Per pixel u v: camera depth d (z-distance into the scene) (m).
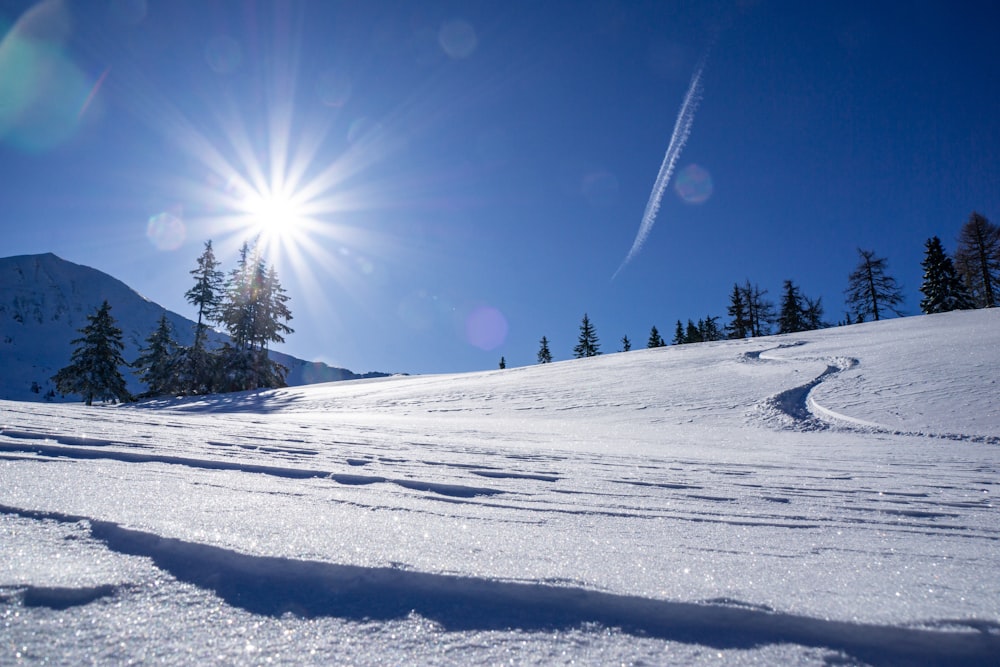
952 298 45.53
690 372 21.17
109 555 1.09
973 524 2.12
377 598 0.98
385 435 6.17
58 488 1.64
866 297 45.28
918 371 15.05
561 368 27.84
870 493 3.00
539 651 0.84
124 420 4.80
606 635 0.89
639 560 1.29
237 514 1.47
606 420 13.77
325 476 2.52
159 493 1.69
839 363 18.25
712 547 1.50
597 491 2.63
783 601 1.01
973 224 44.41
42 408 5.38
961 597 1.07
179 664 0.75
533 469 3.49
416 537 1.37
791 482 3.43
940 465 5.11
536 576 1.09
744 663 0.82
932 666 0.84
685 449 6.64
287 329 40.22
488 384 23.73
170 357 36.31
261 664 0.76
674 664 0.82
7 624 0.81
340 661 0.78
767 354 23.58
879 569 1.31
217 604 0.93
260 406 24.20
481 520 1.69
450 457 3.91
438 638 0.86
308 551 1.17
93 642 0.78
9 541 1.13
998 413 10.73
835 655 0.85
